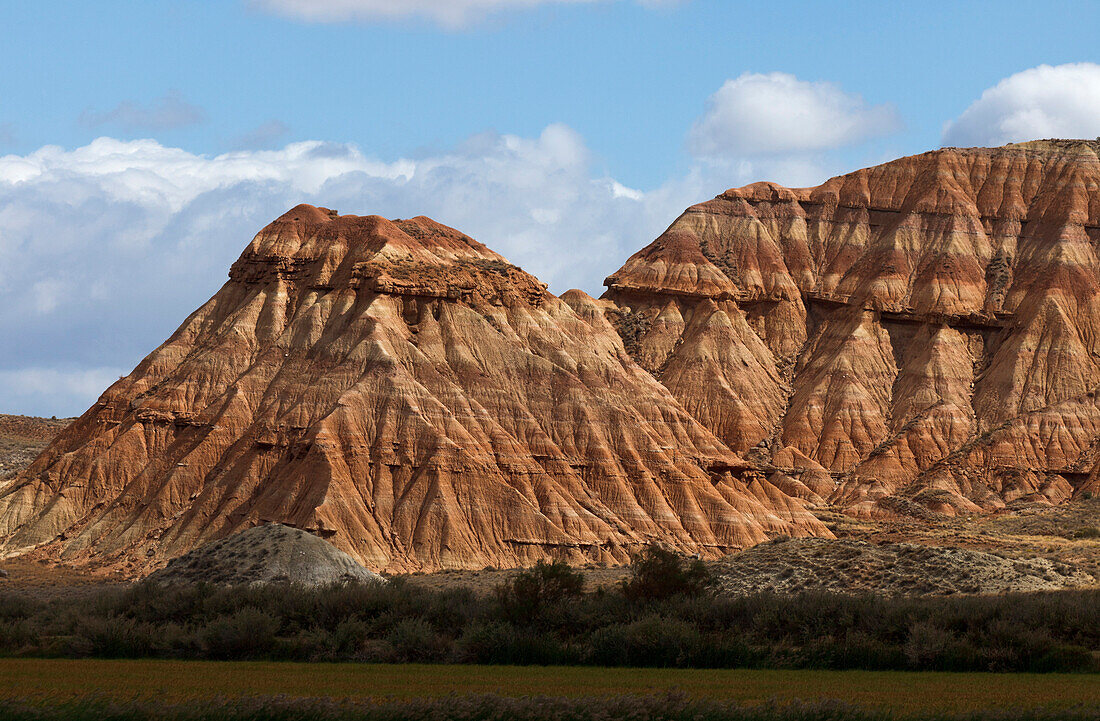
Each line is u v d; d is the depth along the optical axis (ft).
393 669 277.44
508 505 558.97
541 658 293.02
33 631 324.19
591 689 242.78
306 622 337.31
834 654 286.05
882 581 404.77
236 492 563.48
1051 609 306.55
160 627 325.21
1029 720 211.61
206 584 364.79
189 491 580.30
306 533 444.96
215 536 551.18
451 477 560.20
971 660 280.72
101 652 306.14
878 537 549.54
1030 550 497.87
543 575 337.52
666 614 320.29
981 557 416.26
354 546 524.93
